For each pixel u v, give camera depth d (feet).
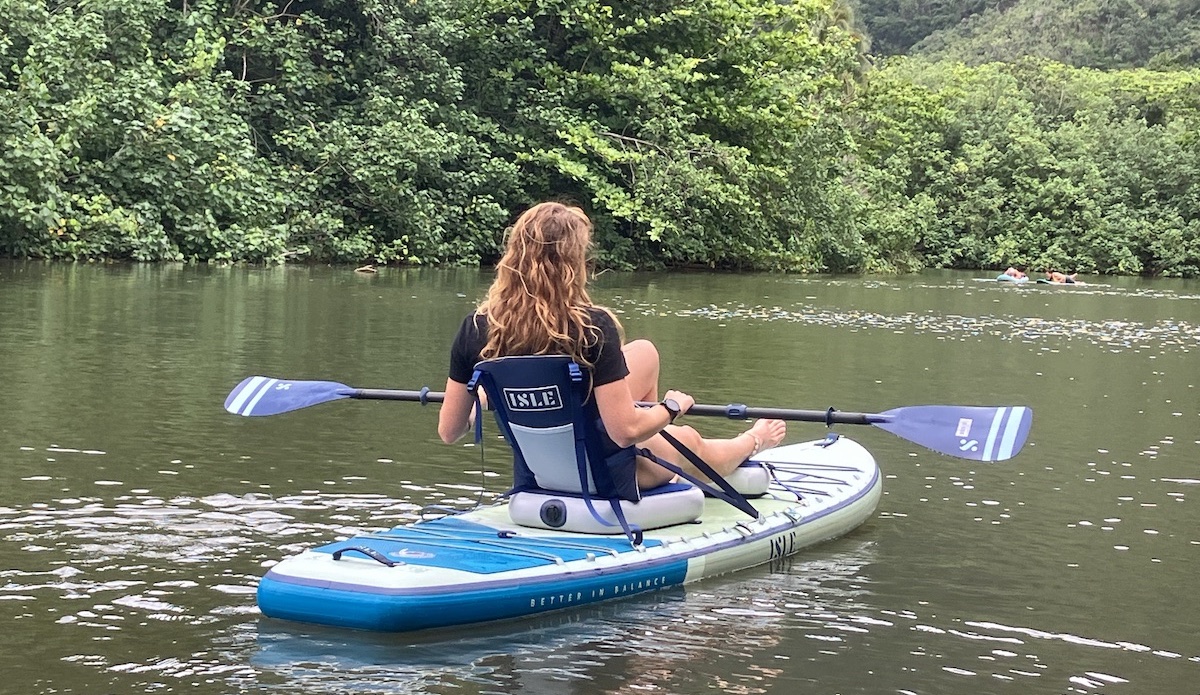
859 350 36.17
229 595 12.26
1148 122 173.99
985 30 257.34
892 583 13.47
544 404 12.88
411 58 71.10
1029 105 157.89
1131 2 234.99
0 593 12.00
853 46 129.90
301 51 67.77
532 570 12.00
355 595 11.30
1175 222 126.41
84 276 47.24
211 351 28.76
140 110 57.16
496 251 72.38
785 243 85.97
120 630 11.20
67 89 56.03
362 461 18.43
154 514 14.99
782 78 88.12
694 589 13.04
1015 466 20.18
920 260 120.78
